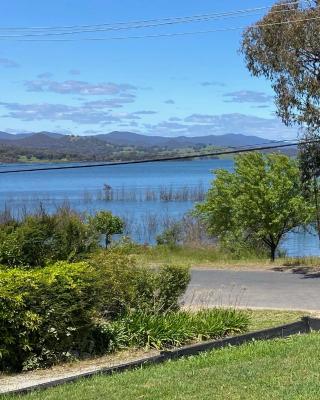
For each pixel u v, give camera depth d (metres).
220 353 8.05
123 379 6.63
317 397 5.45
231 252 28.33
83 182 120.94
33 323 7.70
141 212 48.53
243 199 26.28
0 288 7.51
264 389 5.79
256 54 20.11
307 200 25.44
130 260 10.27
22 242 9.32
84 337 8.38
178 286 10.75
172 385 6.16
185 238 31.73
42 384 6.67
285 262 23.92
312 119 20.22
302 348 7.90
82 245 10.08
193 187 82.81
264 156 26.69
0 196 71.62
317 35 19.16
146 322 9.24
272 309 13.16
